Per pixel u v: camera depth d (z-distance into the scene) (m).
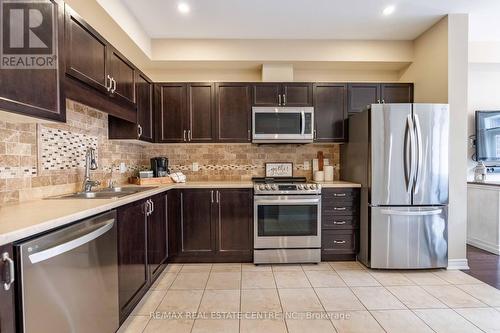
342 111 3.46
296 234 3.08
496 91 4.04
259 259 3.07
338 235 3.15
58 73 1.55
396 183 2.84
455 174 2.94
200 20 2.95
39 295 1.12
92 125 2.53
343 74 3.83
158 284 2.59
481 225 3.62
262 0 2.60
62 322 1.24
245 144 3.71
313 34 3.31
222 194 3.11
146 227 2.34
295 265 3.06
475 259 3.23
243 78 3.78
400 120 2.82
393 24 3.09
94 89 1.98
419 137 2.81
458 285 2.55
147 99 3.11
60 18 1.57
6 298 1.00
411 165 2.81
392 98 3.48
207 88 3.41
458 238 2.95
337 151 3.80
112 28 2.56
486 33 3.42
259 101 3.41
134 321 1.99
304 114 3.35
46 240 1.17
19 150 1.72
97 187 2.55
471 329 1.88
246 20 2.96
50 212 1.37
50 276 1.17
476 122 3.99
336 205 3.14
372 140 2.86
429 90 3.20
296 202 3.06
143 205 2.27
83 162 2.40
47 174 1.97
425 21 3.03
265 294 2.38
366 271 2.88
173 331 1.87
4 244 1.00
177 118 3.40
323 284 2.58
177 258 3.13
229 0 2.60
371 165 2.87
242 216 3.12
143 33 3.12
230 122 3.41
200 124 3.41
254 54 3.42
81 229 1.41
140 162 3.60
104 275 1.60
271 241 3.07
